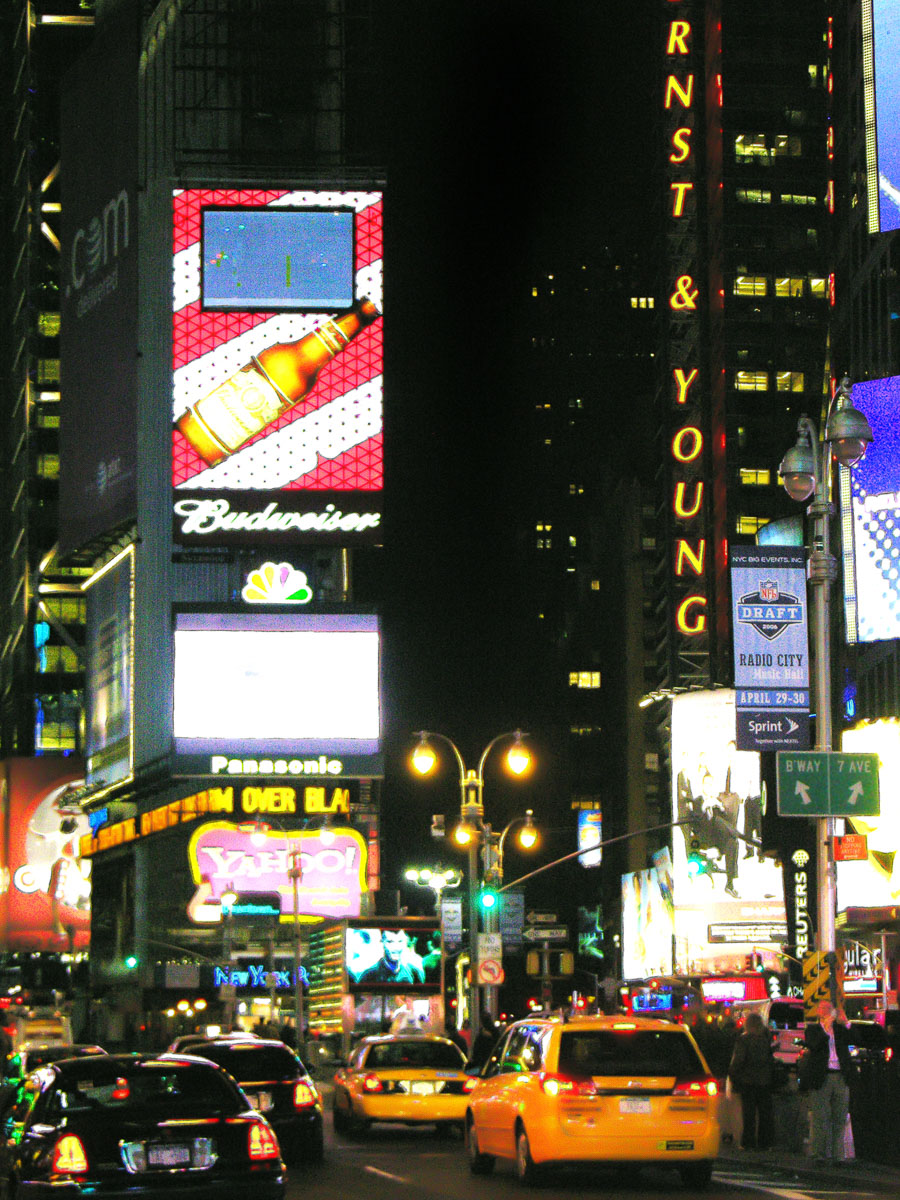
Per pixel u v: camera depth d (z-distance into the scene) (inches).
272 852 3607.3
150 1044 3560.5
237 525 3467.0
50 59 5684.1
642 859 6683.1
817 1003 1022.4
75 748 5433.1
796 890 3745.1
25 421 5644.7
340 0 3991.1
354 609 3501.5
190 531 3452.3
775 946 4148.6
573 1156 855.7
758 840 4217.5
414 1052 1328.7
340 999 2177.7
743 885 4239.7
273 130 3897.6
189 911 3553.2
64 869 4975.4
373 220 3597.4
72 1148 619.8
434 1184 928.3
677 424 5452.8
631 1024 886.4
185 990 3599.9
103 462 4037.9
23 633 5521.7
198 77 3897.6
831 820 1074.1
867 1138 987.3
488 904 1888.5
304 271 3560.5
